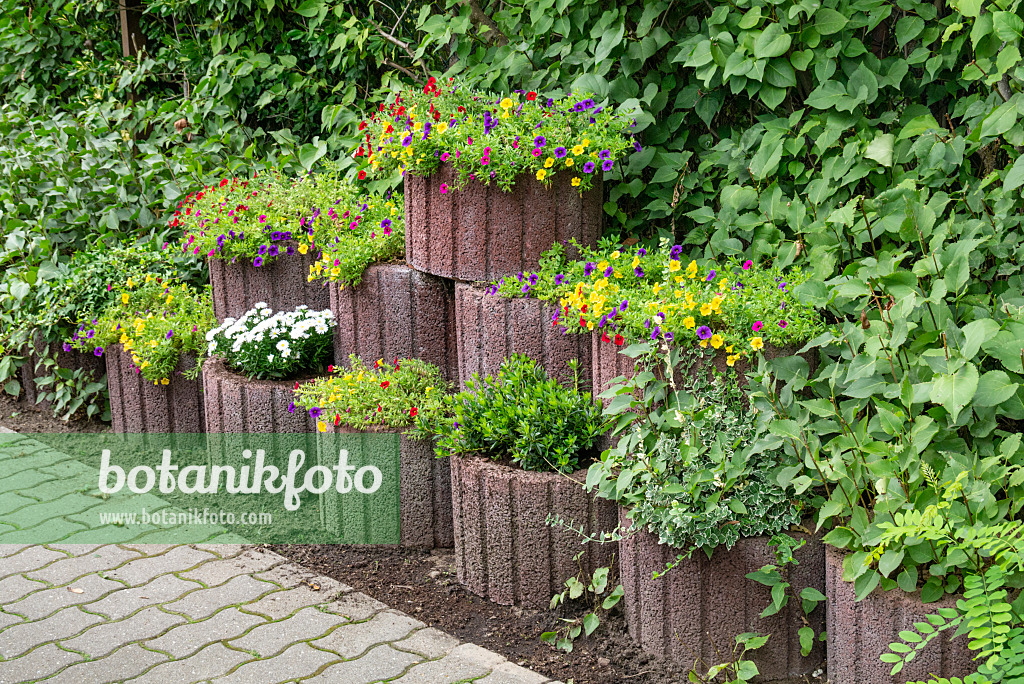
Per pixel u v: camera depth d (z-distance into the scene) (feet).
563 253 11.96
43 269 17.07
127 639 10.15
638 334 10.16
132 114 19.80
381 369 13.15
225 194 16.25
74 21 21.57
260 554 12.23
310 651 9.92
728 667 9.46
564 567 10.71
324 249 14.05
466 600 11.19
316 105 17.95
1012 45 10.03
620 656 9.96
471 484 10.96
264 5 17.88
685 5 12.76
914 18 11.59
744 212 12.41
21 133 19.66
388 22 16.40
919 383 9.00
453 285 12.80
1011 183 9.92
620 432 10.63
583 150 11.44
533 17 13.08
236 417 13.64
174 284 16.90
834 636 9.01
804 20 11.77
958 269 9.38
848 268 10.20
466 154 11.50
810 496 9.63
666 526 9.41
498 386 11.42
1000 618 7.50
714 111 12.62
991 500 8.31
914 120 11.07
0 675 9.48
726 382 9.91
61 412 17.12
